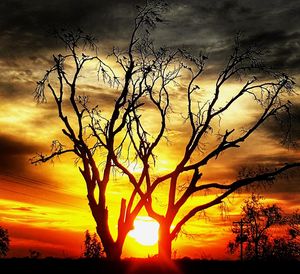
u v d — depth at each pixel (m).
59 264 20.66
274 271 19.89
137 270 19.83
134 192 26.53
